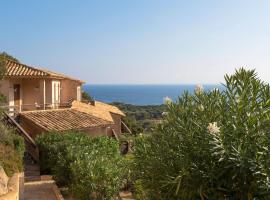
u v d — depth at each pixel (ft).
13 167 47.19
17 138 54.60
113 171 49.26
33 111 86.07
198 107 20.11
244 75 18.97
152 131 21.93
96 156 56.18
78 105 106.11
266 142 17.26
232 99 18.72
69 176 56.54
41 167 66.03
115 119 124.88
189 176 18.24
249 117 17.53
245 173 17.16
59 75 110.32
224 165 17.84
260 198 17.44
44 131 75.72
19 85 98.53
